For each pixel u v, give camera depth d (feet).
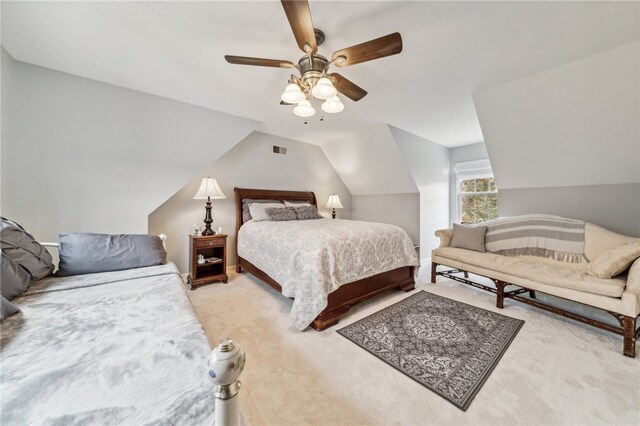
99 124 8.04
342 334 6.41
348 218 18.31
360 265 7.77
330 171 17.11
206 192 10.21
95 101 7.89
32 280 5.05
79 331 3.29
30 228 7.22
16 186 6.95
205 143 10.11
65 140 7.59
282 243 8.22
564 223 8.75
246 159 13.14
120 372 2.46
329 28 5.35
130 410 2.00
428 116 10.77
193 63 6.84
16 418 1.89
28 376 2.36
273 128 12.74
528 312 7.68
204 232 10.62
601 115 7.42
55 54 6.55
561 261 8.43
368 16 5.02
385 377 4.85
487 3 4.75
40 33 5.71
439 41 5.88
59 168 7.57
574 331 6.49
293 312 6.64
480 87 8.22
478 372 4.94
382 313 7.59
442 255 10.28
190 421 1.94
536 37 5.75
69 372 2.43
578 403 4.15
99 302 4.27
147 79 7.74
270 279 9.15
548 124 8.42
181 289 5.06
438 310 7.80
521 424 3.80
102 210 8.32
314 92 5.25
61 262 5.76
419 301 8.54
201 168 10.26
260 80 7.73
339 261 7.22
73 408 2.00
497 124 9.38
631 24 5.29
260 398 4.33
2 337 3.09
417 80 7.75
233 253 12.64
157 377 2.41
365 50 4.80
